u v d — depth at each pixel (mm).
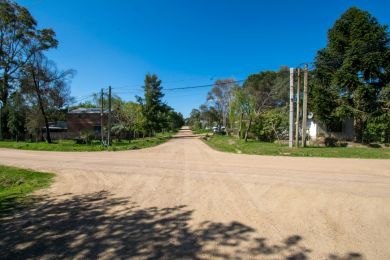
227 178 8977
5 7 30250
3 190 8305
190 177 9297
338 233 4398
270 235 4316
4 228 4762
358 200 6246
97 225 4832
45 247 3955
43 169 11750
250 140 29688
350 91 22672
